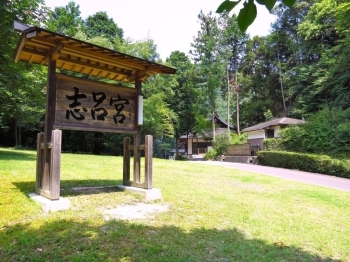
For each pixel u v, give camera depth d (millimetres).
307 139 15820
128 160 6188
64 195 5148
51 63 4848
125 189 5809
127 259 2857
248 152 19797
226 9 1330
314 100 23109
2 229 3457
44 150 4836
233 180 8867
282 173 12344
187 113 29500
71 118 4980
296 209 5570
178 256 3029
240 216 4746
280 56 33469
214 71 27406
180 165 12867
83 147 24625
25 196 4809
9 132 25141
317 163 13180
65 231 3418
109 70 5945
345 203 6332
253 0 1293
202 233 3814
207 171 10977
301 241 3906
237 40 32188
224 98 36562
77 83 5113
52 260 2738
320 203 6215
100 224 3748
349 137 13719
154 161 14555
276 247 3604
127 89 5797
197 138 33344
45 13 11312
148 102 21625
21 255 2812
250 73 36312
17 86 10859
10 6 9445
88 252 2934
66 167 8883
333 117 16375
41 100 12141
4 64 10062
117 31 28578
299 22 29688
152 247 3164
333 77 20547
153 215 4387
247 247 3484
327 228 4539
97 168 9406
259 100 33156
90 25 27594
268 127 22641
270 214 5055
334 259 3428
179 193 6094
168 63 25266
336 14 16688
